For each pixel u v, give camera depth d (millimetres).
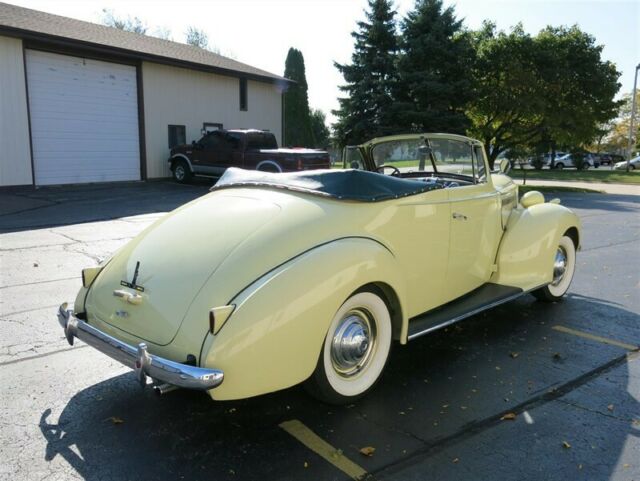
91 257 7031
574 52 21844
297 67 29625
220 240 3010
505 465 2645
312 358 2822
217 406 3262
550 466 2639
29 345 4137
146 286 2938
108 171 16500
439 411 3195
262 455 2730
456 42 21578
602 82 21766
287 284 2715
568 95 22391
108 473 2553
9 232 8609
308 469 2607
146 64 17078
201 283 2775
